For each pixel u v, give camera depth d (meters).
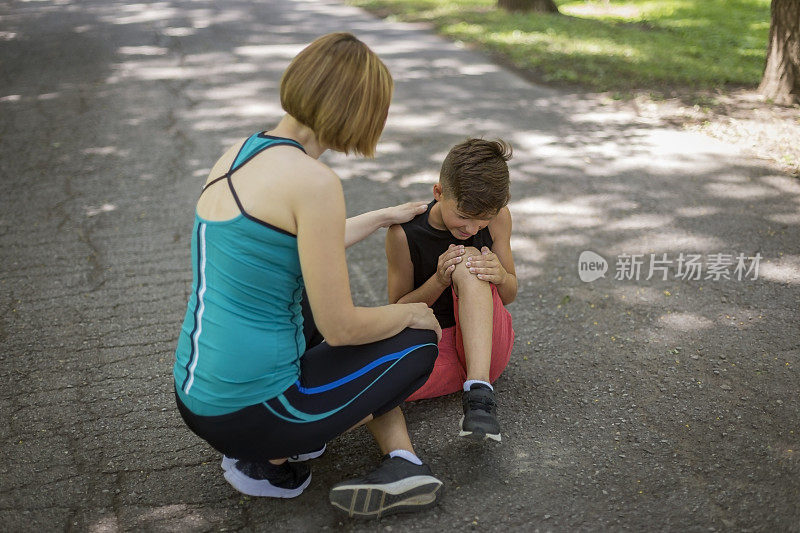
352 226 2.50
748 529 2.13
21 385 2.89
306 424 2.02
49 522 2.21
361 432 2.63
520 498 2.29
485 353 2.38
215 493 2.35
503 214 2.64
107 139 5.84
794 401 2.72
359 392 2.07
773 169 5.07
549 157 5.41
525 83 7.55
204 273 1.90
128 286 3.64
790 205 4.50
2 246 4.05
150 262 3.88
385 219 2.56
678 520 2.17
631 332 3.22
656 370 2.94
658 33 10.95
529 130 6.05
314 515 2.24
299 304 2.04
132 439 2.60
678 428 2.59
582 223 4.32
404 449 2.23
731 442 2.51
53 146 5.67
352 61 1.84
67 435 2.61
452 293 2.56
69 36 9.88
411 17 11.39
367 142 1.93
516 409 2.72
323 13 11.81
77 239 4.14
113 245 4.07
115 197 4.71
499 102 6.88
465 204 2.30
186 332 1.98
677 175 5.01
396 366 2.11
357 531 2.17
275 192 1.80
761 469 2.37
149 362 3.04
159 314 3.39
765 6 13.95
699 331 3.21
